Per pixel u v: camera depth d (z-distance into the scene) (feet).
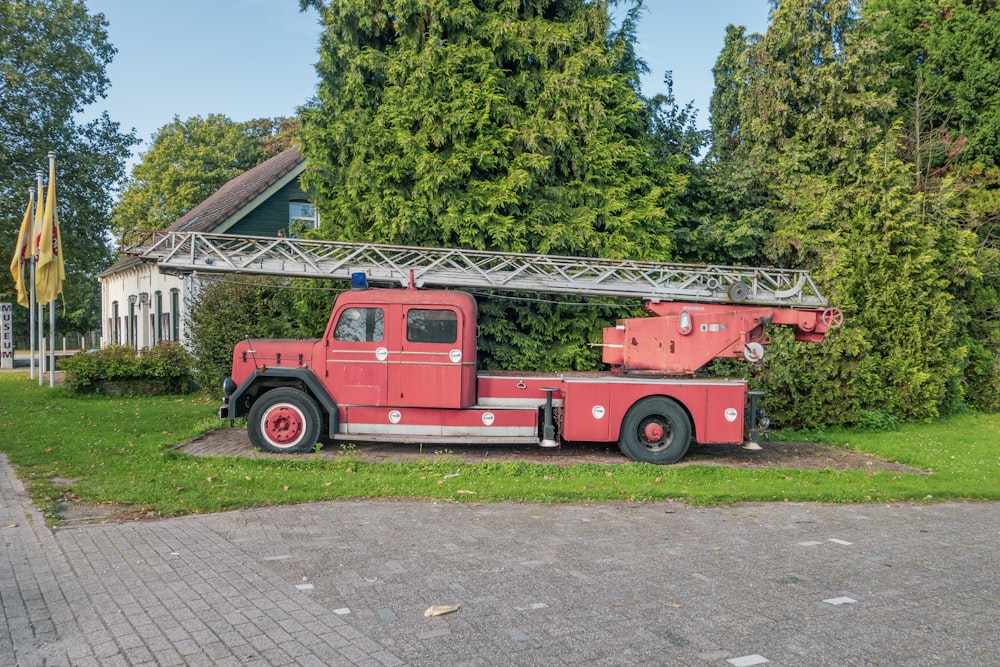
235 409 33.22
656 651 13.15
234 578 16.85
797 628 14.34
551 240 42.88
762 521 23.41
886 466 33.86
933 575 17.95
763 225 52.24
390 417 32.78
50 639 13.42
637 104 47.14
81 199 98.37
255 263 36.91
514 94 45.21
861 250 48.60
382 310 32.73
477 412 32.83
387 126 44.21
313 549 19.22
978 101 67.41
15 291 101.40
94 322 190.80
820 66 53.83
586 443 37.42
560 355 45.14
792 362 43.57
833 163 54.24
